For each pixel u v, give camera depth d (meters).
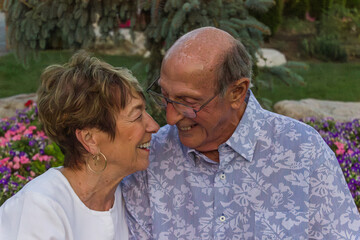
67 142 1.67
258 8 3.89
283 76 4.36
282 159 1.84
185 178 1.93
